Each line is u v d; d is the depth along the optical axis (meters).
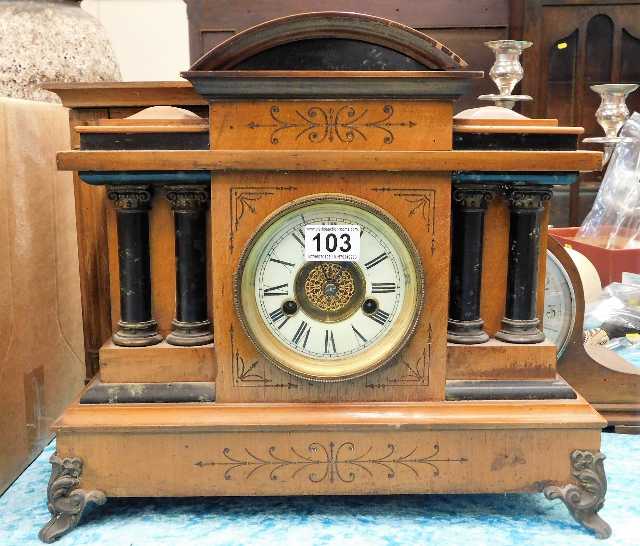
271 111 1.23
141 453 1.28
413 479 1.30
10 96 1.90
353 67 1.24
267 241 1.28
